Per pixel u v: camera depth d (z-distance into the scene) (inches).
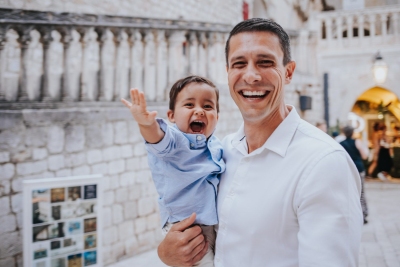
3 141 157.4
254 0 615.8
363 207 235.1
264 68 54.8
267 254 51.8
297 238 50.2
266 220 52.0
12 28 171.3
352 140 241.1
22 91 174.7
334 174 47.1
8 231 157.8
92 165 187.9
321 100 450.3
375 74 338.3
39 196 151.7
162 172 66.2
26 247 146.9
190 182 64.6
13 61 240.1
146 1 368.2
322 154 49.2
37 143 167.6
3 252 155.9
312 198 46.8
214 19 474.9
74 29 190.9
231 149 68.7
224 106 279.6
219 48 282.7
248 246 53.6
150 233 217.5
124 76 275.3
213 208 64.9
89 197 164.9
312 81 430.3
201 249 62.8
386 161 438.9
